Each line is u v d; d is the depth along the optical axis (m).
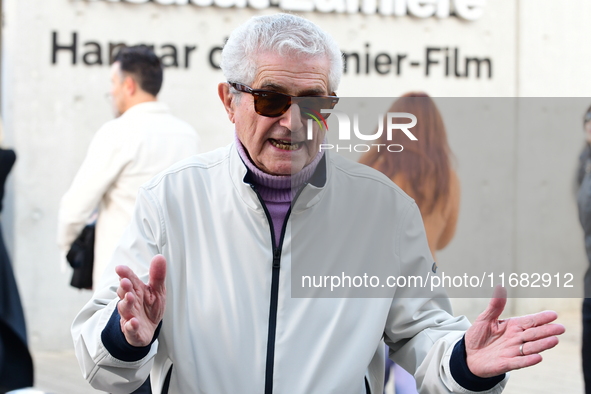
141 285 1.93
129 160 4.09
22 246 7.13
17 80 7.10
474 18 7.62
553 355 6.38
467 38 7.70
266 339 2.11
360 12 7.66
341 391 2.09
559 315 1.94
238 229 2.16
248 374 2.09
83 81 7.22
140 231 2.18
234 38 2.15
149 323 1.95
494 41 7.52
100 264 4.16
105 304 2.13
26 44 7.11
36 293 7.15
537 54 7.19
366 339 2.13
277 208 2.18
